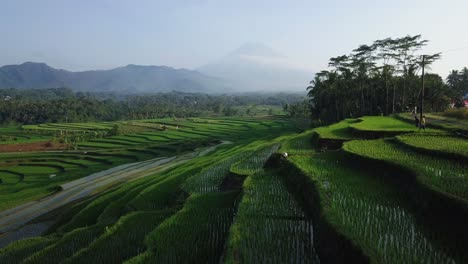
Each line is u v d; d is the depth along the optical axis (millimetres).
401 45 72500
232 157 41938
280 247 13711
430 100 73812
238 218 16781
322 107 91312
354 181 20125
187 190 28422
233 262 12242
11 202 42156
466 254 11344
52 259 19625
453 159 21656
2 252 23328
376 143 30141
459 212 13070
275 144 47125
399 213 14938
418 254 11391
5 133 110562
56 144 88625
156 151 78562
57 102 160250
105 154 76562
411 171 18531
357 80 81562
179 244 16141
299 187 21312
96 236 22500
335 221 13773
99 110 165500
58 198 43281
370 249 11461
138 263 14461
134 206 28531
